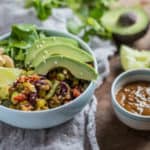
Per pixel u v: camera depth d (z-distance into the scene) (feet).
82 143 2.30
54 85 2.25
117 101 2.35
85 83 2.31
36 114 2.12
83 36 2.85
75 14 3.06
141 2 3.15
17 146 2.30
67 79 2.30
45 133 2.33
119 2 3.16
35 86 2.23
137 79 2.46
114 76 2.67
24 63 2.38
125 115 2.25
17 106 2.20
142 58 2.67
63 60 2.27
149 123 2.24
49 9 2.91
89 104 2.48
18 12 3.00
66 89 2.25
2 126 2.38
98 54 2.75
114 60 2.77
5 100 2.24
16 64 2.39
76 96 2.23
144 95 2.37
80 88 2.29
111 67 2.72
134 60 2.65
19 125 2.25
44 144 2.29
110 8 3.10
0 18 3.01
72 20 3.01
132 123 2.27
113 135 2.34
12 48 2.43
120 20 2.86
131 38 2.81
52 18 2.99
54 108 2.15
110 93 2.55
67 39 2.44
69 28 2.90
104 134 2.35
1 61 2.33
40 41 2.41
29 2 3.03
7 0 3.11
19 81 2.26
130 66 2.62
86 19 2.98
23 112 2.12
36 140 2.31
